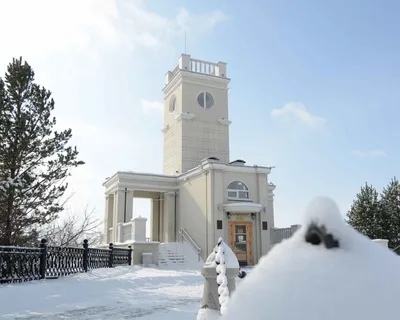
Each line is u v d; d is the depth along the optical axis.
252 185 24.20
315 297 0.79
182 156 28.50
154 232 29.27
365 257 0.84
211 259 3.84
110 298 8.40
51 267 11.48
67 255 12.54
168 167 30.55
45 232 16.77
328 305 0.77
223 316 0.92
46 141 14.16
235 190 23.70
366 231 25.70
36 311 6.79
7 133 13.29
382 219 25.80
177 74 30.28
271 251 0.98
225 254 3.68
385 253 0.89
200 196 23.86
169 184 26.95
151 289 10.27
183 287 10.95
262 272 0.91
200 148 29.23
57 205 14.44
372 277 0.80
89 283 10.28
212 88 30.84
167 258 22.03
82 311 6.83
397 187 26.88
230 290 3.54
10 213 13.12
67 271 12.43
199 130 29.53
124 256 18.94
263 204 23.95
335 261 0.83
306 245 0.91
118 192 25.41
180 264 21.62
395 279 0.80
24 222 13.62
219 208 22.67
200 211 23.64
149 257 19.61
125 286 10.51
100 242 28.12
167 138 31.52
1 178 13.53
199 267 20.94
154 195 29.84
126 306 7.38
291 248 0.92
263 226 23.31
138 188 26.00
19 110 13.98
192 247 23.28
